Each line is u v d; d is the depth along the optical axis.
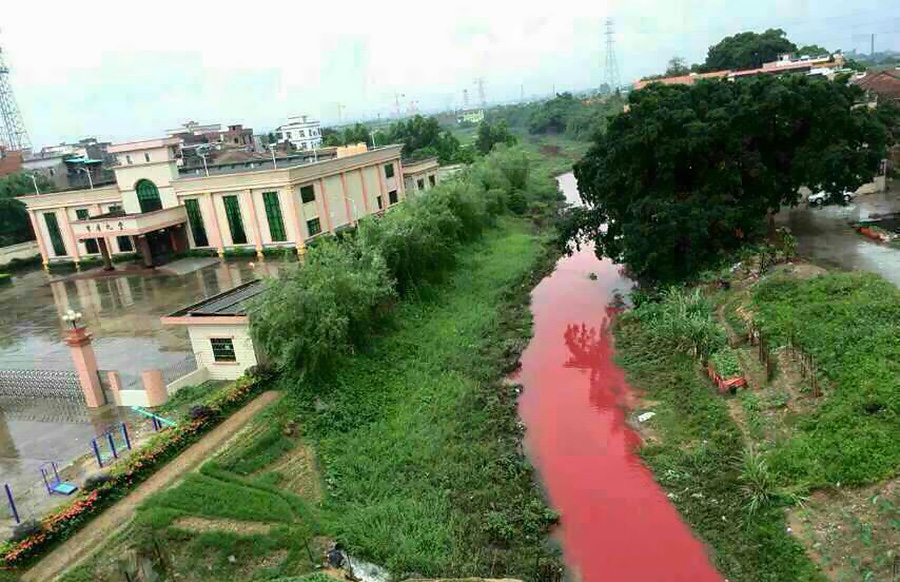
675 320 28.64
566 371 29.09
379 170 59.06
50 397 26.06
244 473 19.97
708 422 22.41
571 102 159.00
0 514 18.00
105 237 51.56
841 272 27.25
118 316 38.91
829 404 19.80
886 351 20.58
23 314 42.44
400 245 34.62
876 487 16.56
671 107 35.03
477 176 61.12
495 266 43.75
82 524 17.27
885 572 14.33
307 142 131.88
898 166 45.03
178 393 25.05
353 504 18.98
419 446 22.14
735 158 33.91
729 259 33.34
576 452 22.66
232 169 57.88
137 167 53.72
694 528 18.20
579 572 17.06
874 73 59.44
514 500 19.72
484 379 27.86
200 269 49.50
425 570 16.56
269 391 24.81
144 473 19.48
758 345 24.91
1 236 65.31
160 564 16.58
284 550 16.95
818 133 33.12
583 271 44.50
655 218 34.38
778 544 16.27
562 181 90.94
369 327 29.06
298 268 28.02
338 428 22.92
